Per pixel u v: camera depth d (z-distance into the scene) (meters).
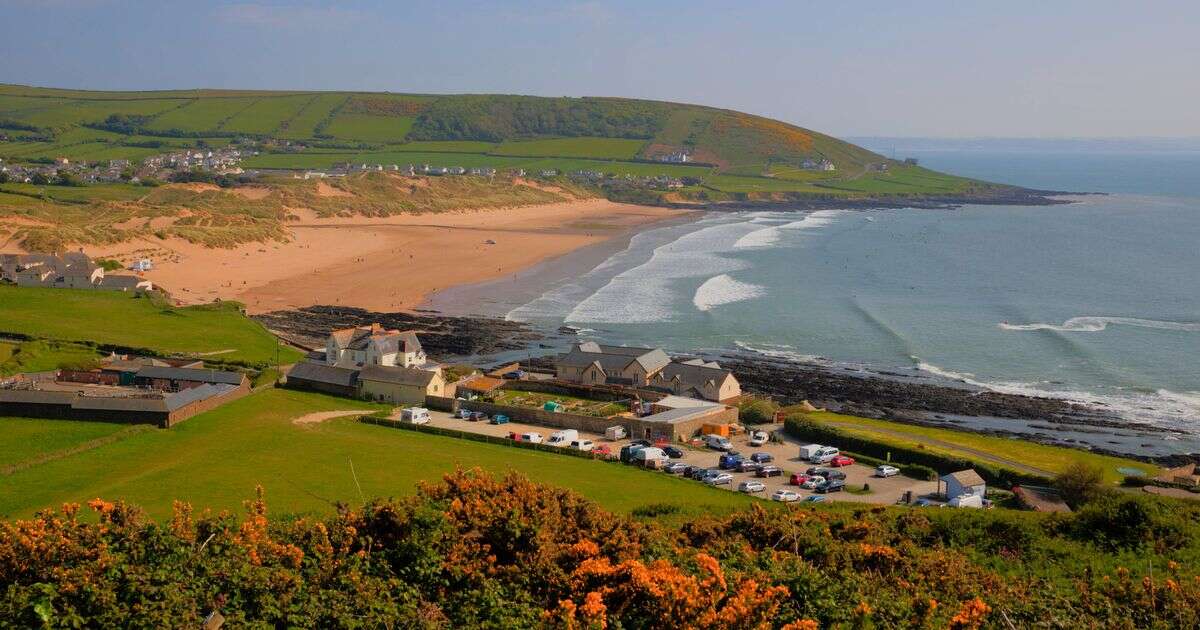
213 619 22.89
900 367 103.19
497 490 31.47
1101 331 119.44
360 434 74.25
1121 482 63.03
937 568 32.69
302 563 26.67
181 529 26.17
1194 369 101.06
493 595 25.05
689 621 24.11
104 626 22.09
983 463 66.19
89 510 49.00
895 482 65.62
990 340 115.25
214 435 71.06
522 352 108.75
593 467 66.94
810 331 120.62
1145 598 29.62
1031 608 28.75
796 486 63.62
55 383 84.25
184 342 104.88
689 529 36.28
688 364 91.44
